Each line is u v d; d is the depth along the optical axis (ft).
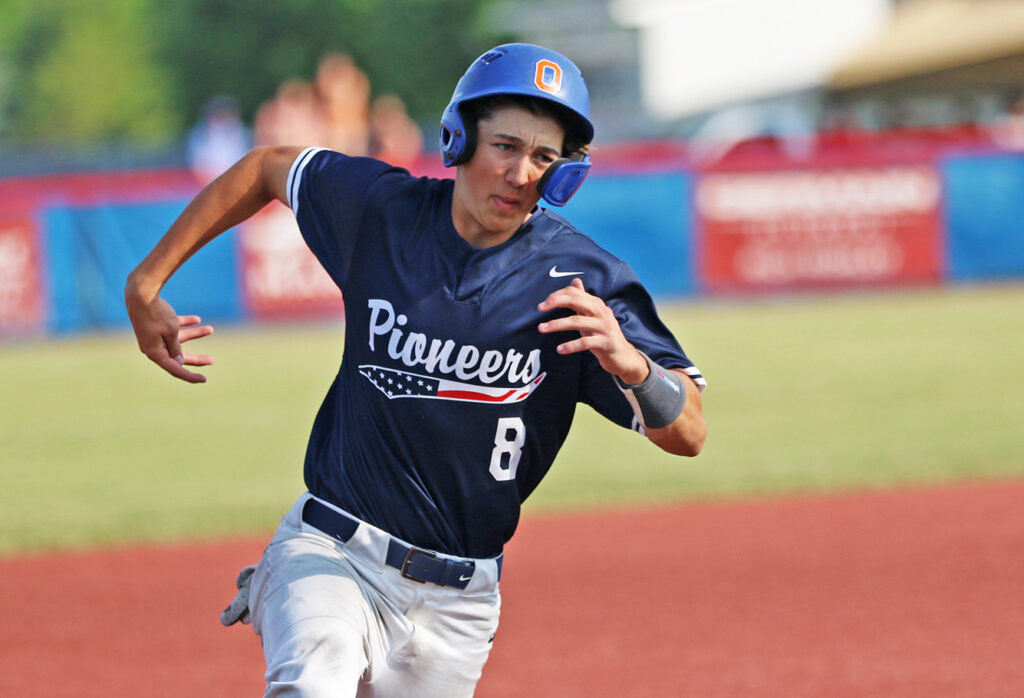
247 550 84.89
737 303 211.61
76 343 195.52
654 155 208.33
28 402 146.20
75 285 198.39
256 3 503.61
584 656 61.77
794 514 91.09
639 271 208.74
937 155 213.66
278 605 33.83
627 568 78.33
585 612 69.21
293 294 203.31
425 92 514.27
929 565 76.84
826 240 212.84
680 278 209.97
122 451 117.60
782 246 212.02
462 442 34.60
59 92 623.36
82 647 65.00
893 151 212.43
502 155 32.96
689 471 106.22
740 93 376.48
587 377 35.40
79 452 117.80
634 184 208.03
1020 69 274.77
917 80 291.79
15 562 82.89
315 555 35.01
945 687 56.08
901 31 310.65
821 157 212.02
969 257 215.51
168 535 88.74
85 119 623.36
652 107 418.31
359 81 304.09
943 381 139.64
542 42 513.86
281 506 96.02
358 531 34.96
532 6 515.50
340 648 32.63
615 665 60.29
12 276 196.34
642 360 32.19
